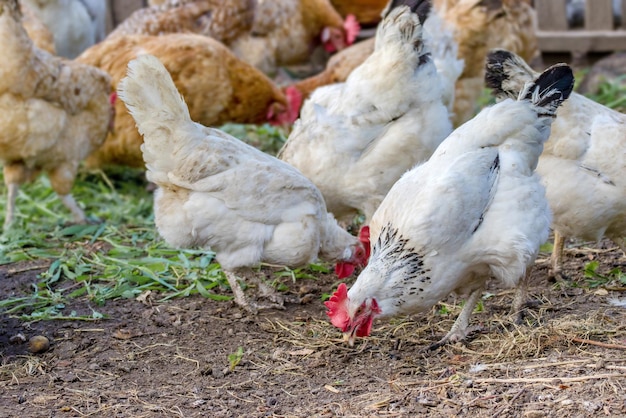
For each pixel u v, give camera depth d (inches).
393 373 121.1
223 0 177.5
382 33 133.3
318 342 126.0
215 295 133.5
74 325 129.5
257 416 117.0
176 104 125.0
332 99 135.9
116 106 156.5
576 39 187.6
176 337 127.6
